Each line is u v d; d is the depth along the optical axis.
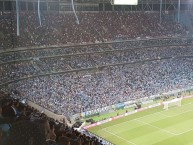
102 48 67.62
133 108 50.03
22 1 56.22
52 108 43.22
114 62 65.38
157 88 57.88
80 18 67.69
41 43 58.62
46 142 10.83
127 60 67.56
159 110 50.12
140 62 68.75
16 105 16.95
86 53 64.69
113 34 70.62
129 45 71.69
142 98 52.97
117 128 42.03
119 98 51.31
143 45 73.69
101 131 40.75
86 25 68.19
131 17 76.38
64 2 64.00
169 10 80.75
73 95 49.53
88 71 61.03
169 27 80.00
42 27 60.41
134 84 58.06
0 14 52.22
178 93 58.34
